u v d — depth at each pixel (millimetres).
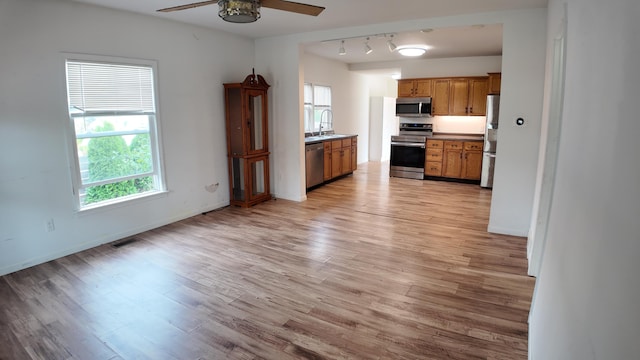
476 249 3924
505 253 3814
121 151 4234
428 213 5234
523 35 3961
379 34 4781
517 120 4109
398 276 3314
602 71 1175
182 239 4223
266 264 3562
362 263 3584
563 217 1669
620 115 937
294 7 2992
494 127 6629
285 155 5906
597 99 1215
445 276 3314
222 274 3357
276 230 4523
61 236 3734
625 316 764
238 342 2414
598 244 1030
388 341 2420
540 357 1769
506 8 3922
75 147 3779
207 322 2633
